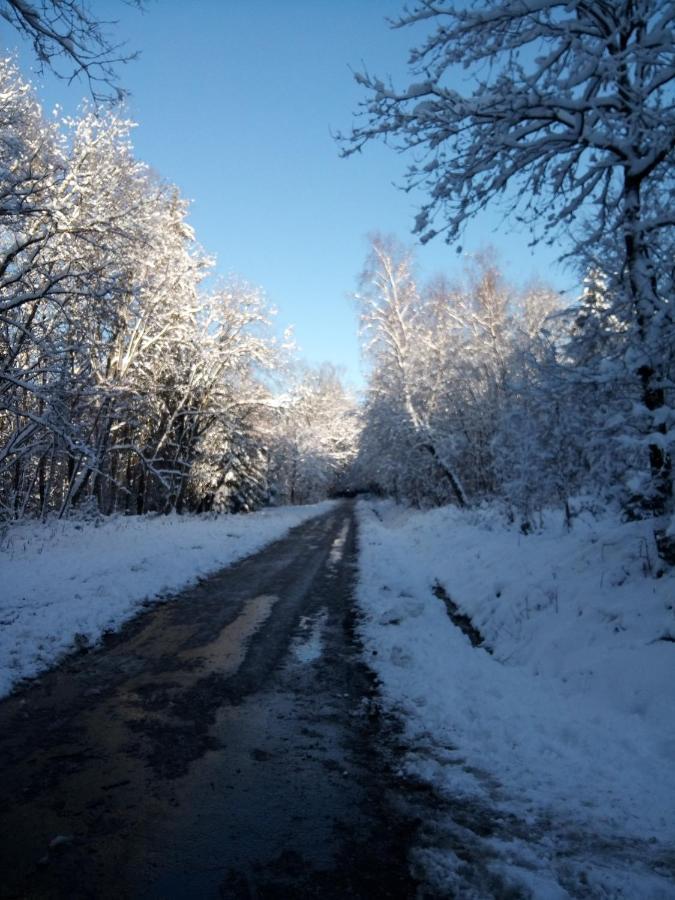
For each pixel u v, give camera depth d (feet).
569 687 19.61
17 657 21.77
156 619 29.58
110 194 59.47
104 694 19.25
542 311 86.48
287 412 107.14
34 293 40.60
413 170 20.57
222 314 94.53
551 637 23.32
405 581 41.04
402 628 27.91
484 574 37.01
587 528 36.73
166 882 9.92
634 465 24.38
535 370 28.40
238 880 10.00
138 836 11.30
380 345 88.17
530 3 18.72
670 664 17.66
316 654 24.17
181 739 15.90
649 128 19.81
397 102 19.60
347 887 9.84
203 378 94.58
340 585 40.11
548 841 11.19
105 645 24.95
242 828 11.63
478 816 12.19
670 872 10.17
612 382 22.61
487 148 19.99
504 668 22.49
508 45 19.95
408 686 20.13
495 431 74.38
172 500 101.45
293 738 16.11
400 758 14.98
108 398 64.49
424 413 84.58
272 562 51.37
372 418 100.53
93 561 41.88
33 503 78.33
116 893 9.64
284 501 188.65
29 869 10.25
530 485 37.14
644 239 22.59
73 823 11.74
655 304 21.53
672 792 12.92
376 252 84.17
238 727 16.78
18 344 46.96
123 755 14.88
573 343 25.85
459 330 88.07
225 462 105.60
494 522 54.75
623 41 21.52
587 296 25.91
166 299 75.66
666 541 22.72
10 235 48.91
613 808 12.42
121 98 19.54
